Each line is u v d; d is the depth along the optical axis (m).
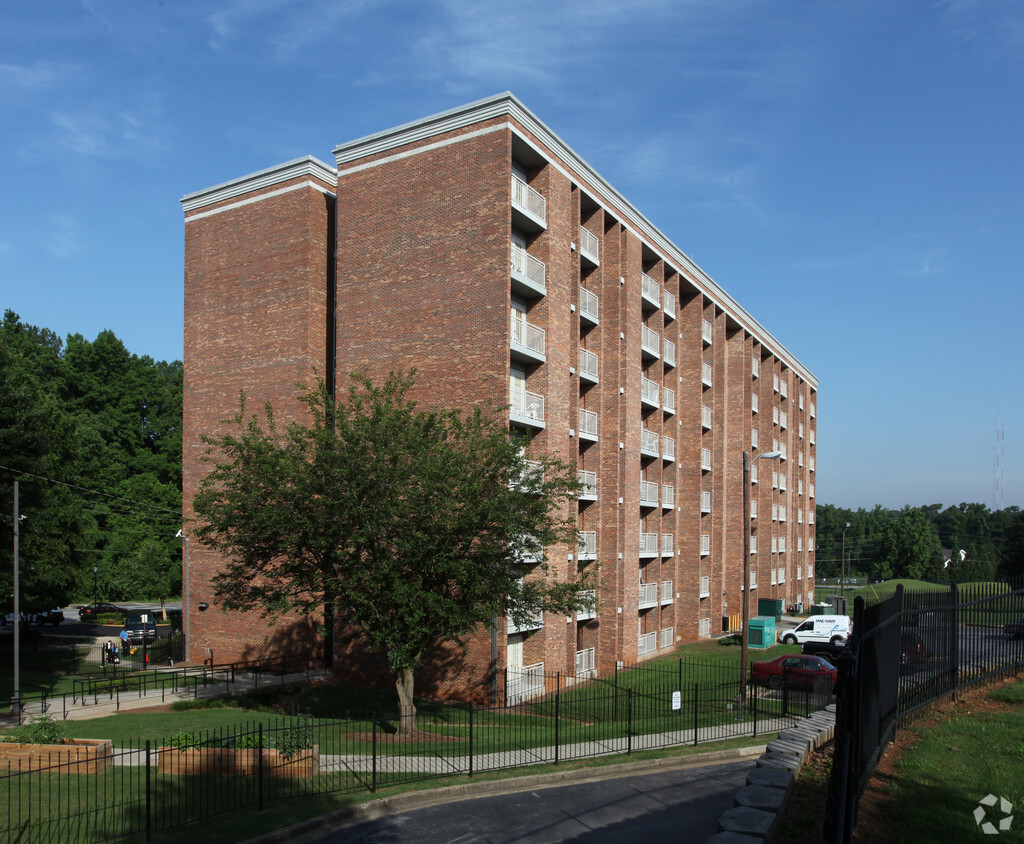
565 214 31.73
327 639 31.61
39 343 70.12
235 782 14.72
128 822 12.05
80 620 59.31
